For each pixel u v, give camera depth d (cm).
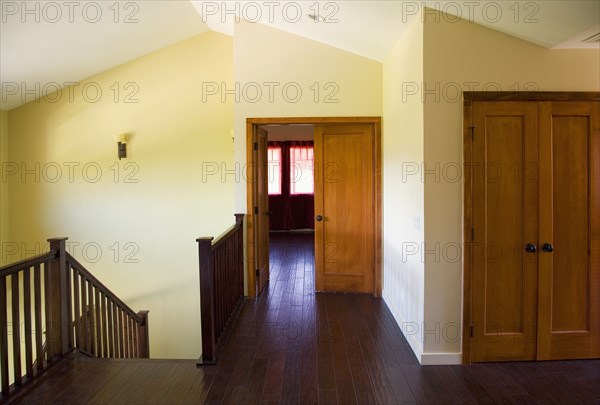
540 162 279
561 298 286
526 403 235
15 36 376
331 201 452
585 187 282
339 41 406
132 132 514
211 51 512
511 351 286
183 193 518
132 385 255
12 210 519
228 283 367
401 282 349
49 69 453
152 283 523
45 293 280
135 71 512
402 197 343
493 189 280
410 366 282
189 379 263
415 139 299
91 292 330
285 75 432
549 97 277
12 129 515
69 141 515
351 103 430
